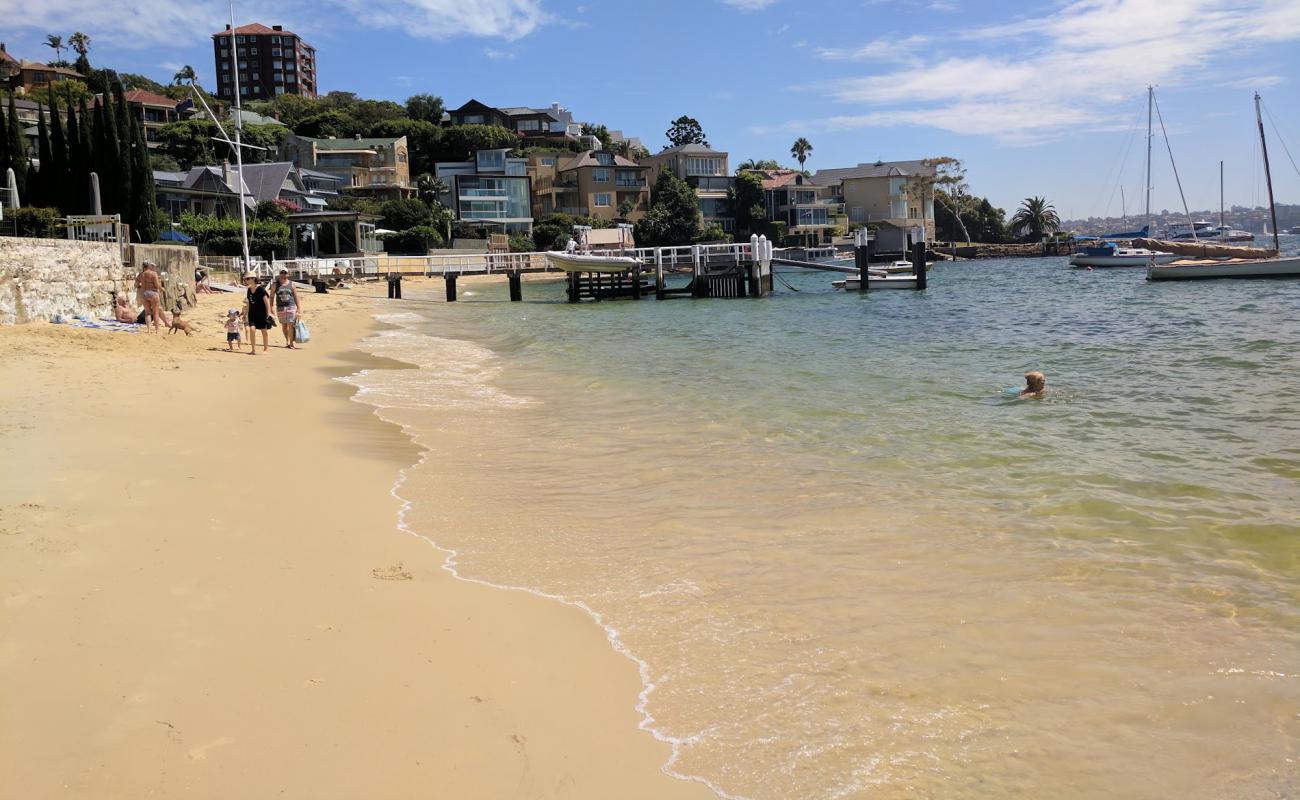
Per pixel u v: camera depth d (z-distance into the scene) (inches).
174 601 220.8
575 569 273.1
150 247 1044.5
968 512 328.8
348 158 3725.4
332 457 408.2
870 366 752.3
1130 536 299.6
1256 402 536.7
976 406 549.6
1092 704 190.4
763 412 543.2
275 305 946.1
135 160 1616.6
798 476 387.5
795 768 166.9
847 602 246.4
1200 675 202.5
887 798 157.8
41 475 319.9
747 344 966.4
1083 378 653.3
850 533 307.1
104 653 190.5
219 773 152.5
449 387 676.1
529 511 336.8
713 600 248.2
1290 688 195.9
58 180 1579.7
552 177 4220.0
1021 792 159.9
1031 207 5452.8
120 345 691.4
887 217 4633.4
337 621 220.1
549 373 761.0
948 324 1163.9
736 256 1786.4
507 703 186.5
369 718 175.3
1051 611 238.8
